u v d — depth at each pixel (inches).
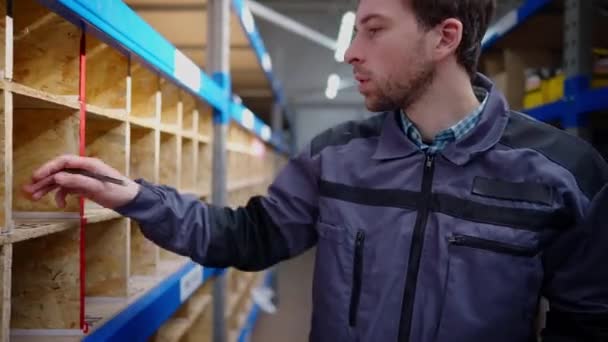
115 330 51.3
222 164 101.2
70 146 47.0
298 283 242.4
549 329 43.7
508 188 41.5
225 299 107.3
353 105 382.0
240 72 193.0
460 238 41.0
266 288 198.8
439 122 43.7
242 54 161.6
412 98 42.9
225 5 102.3
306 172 50.1
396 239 42.9
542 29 94.3
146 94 70.1
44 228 40.9
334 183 46.3
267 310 182.1
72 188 39.4
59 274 47.7
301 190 50.0
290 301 212.1
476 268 40.7
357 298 43.6
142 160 69.6
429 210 42.8
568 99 75.7
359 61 42.6
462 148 42.7
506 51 105.3
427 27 40.7
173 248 44.7
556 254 41.8
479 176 42.4
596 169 42.3
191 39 132.6
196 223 45.5
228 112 106.0
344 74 377.1
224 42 102.0
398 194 43.7
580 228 40.6
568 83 75.9
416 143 44.8
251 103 276.1
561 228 41.6
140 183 43.6
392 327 42.1
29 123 46.7
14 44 46.7
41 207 47.3
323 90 379.6
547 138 43.0
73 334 47.8
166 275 72.9
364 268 43.7
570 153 42.1
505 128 43.9
